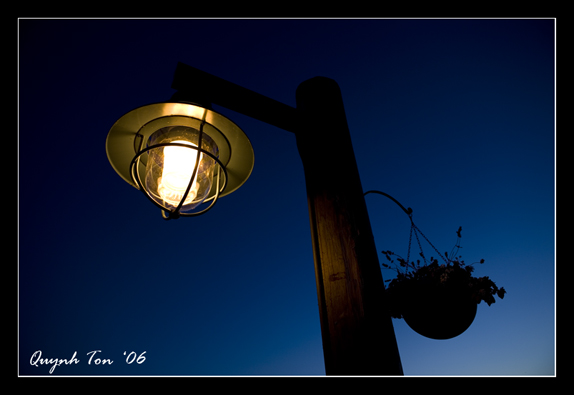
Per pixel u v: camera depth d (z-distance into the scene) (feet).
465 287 5.88
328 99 5.52
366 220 4.38
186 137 4.23
